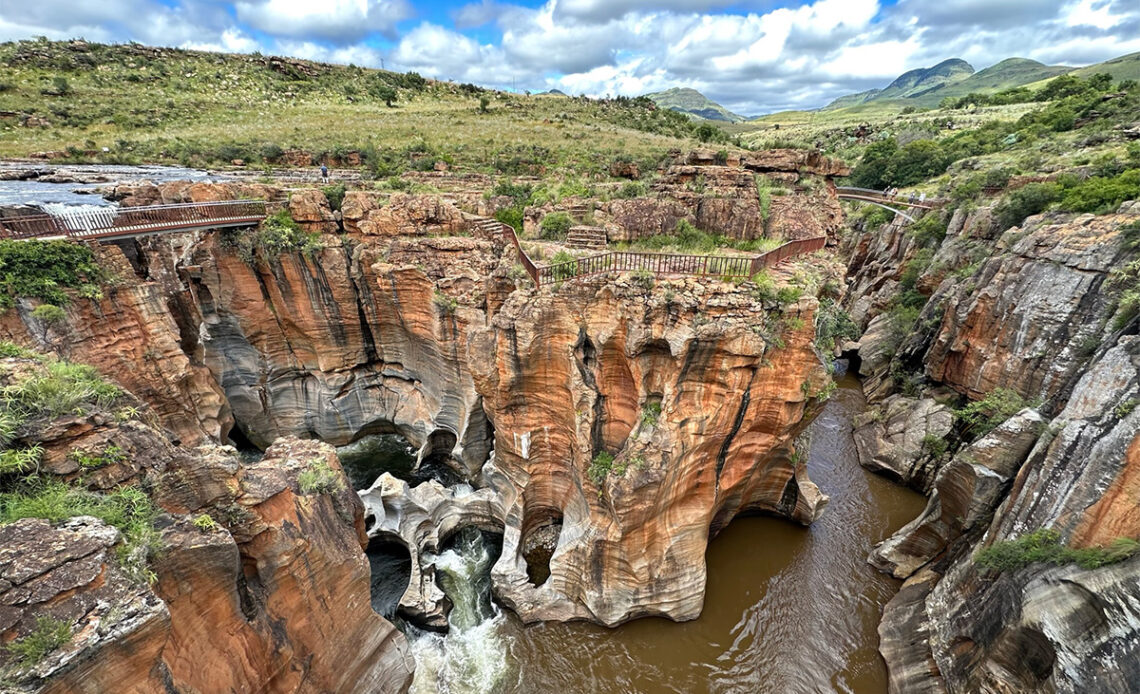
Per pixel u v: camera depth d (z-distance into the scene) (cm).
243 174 4044
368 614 1368
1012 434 1852
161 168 4266
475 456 2584
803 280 1820
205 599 948
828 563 2167
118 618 702
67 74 7125
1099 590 1212
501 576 1931
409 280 2544
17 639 639
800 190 2961
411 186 3422
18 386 932
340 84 9412
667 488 1703
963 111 11238
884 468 2786
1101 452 1399
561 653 1780
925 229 4597
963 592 1667
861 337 4366
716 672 1734
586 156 4962
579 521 1938
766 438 1928
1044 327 2350
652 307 1644
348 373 2883
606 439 1878
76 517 795
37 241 1736
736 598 1988
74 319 1756
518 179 3850
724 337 1614
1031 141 6006
